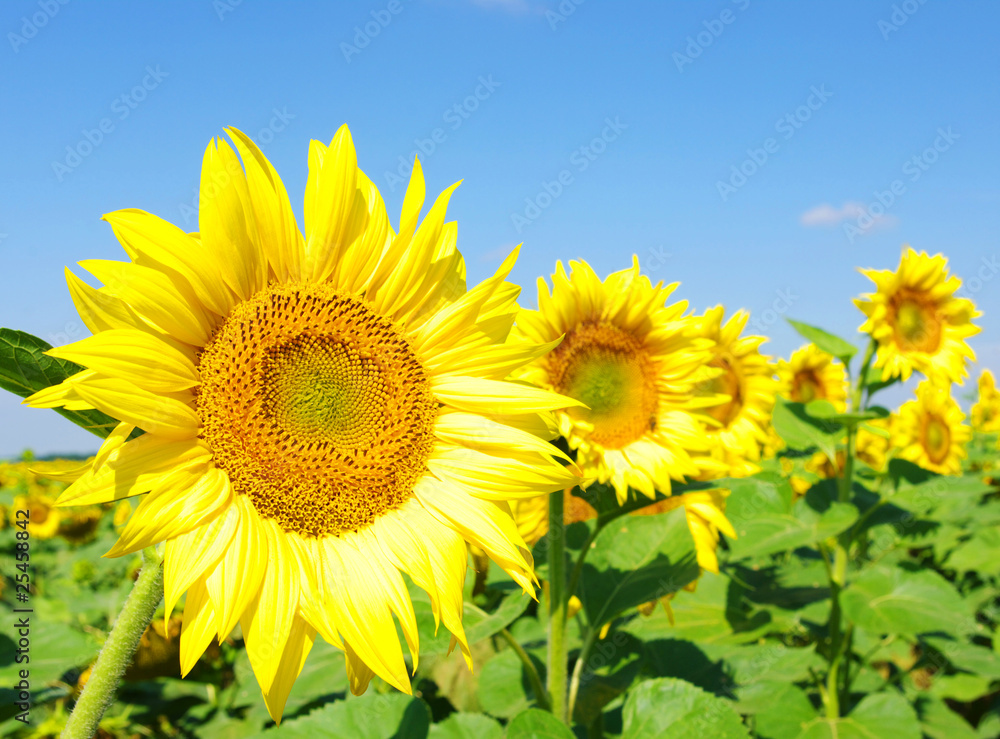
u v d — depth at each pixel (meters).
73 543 1.84
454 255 0.53
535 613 0.89
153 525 0.41
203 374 0.45
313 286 0.50
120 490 0.40
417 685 0.86
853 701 1.13
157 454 0.42
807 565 1.33
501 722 0.73
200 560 0.42
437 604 0.48
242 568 0.42
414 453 0.51
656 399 0.73
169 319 0.43
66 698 0.84
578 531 0.78
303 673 0.82
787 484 1.06
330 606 0.46
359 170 0.51
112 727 0.86
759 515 1.03
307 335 0.49
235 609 0.42
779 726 0.91
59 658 0.77
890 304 1.15
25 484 1.97
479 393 0.53
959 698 1.26
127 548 0.40
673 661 0.91
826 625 1.13
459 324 0.53
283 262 0.49
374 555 0.48
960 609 0.95
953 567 1.58
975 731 1.19
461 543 0.50
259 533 0.44
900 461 1.15
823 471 1.49
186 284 0.44
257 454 0.46
